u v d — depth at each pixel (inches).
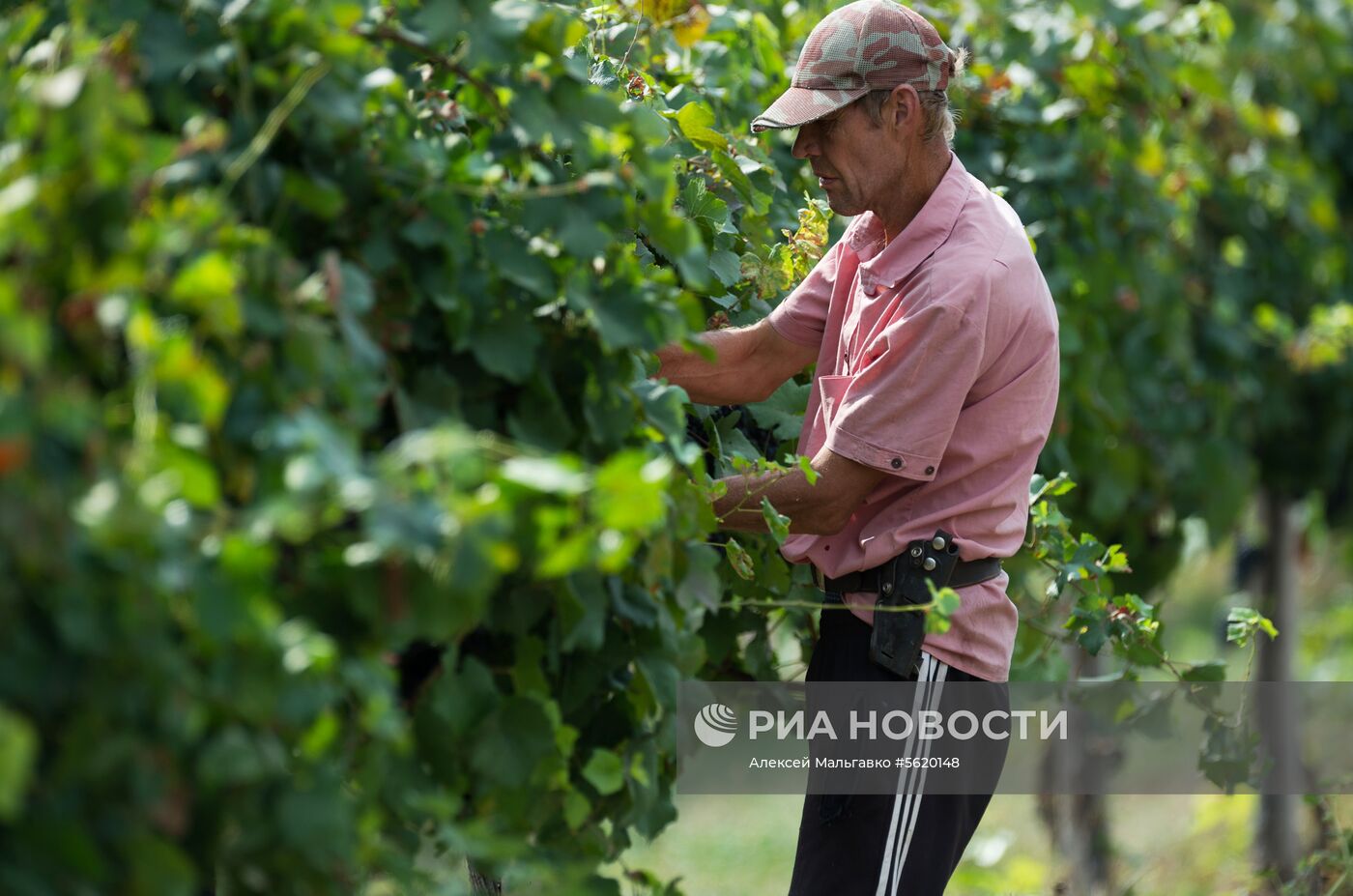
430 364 204.5
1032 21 474.0
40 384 135.8
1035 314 268.5
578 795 212.1
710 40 353.1
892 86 266.8
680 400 221.6
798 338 303.4
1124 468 521.7
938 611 232.2
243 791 152.3
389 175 191.3
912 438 259.4
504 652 218.5
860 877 272.1
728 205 310.3
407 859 181.9
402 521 146.6
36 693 138.2
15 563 136.9
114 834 140.6
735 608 311.6
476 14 195.6
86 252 150.6
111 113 152.1
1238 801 617.3
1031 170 458.9
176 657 141.8
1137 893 581.0
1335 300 692.1
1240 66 632.4
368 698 163.3
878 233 289.3
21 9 206.1
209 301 151.9
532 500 168.7
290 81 181.3
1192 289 586.9
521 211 208.2
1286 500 710.5
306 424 152.5
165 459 143.0
